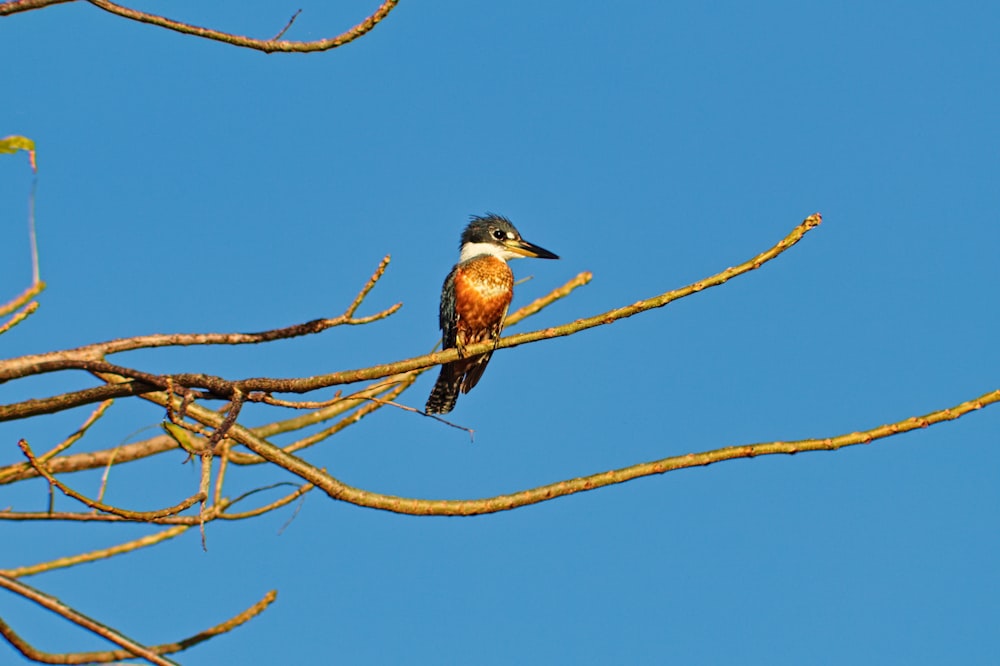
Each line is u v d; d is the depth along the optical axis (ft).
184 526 28.76
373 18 28.68
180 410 25.67
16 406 27.73
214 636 25.39
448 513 28.43
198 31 28.14
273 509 30.22
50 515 26.04
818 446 27.17
